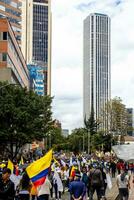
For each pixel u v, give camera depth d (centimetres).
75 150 16225
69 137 17150
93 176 2202
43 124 5744
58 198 2402
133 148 2639
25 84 11769
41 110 5775
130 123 11788
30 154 7300
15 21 14688
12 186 1193
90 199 2203
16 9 14775
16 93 5700
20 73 10312
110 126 11762
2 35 8288
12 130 5469
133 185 3800
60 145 13750
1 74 7994
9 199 1184
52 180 2392
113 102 11725
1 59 8225
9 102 5544
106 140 12150
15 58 9450
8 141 5638
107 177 2469
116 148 2672
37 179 1459
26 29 18688
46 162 1465
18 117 5438
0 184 1189
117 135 11731
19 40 14875
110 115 11744
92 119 16525
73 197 1478
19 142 5678
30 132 5566
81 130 16688
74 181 1491
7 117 5494
